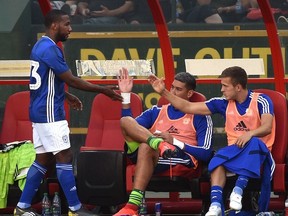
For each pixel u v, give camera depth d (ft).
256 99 87.86
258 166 83.61
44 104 84.99
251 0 102.68
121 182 88.48
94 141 94.73
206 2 103.55
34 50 85.56
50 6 96.68
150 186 89.04
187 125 90.07
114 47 102.32
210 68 98.84
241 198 82.99
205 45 102.32
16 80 98.84
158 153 85.51
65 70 84.94
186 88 90.17
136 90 103.04
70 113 103.09
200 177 88.22
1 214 97.71
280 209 96.27
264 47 102.01
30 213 86.58
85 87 85.92
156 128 91.04
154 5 95.91
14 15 101.40
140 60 99.25
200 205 98.37
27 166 90.68
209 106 88.63
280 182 87.15
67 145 85.81
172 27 102.32
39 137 85.92
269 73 102.01
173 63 97.60
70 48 102.53
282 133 89.04
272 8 104.63
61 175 85.66
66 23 86.63
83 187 89.04
